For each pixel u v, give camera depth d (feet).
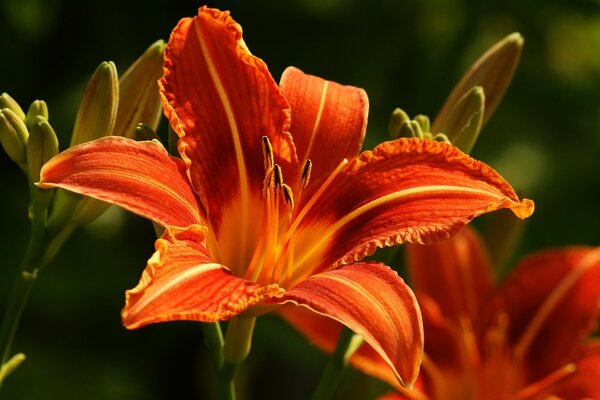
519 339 1.84
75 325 2.24
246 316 1.50
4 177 2.22
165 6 2.23
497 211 1.86
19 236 2.20
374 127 2.23
